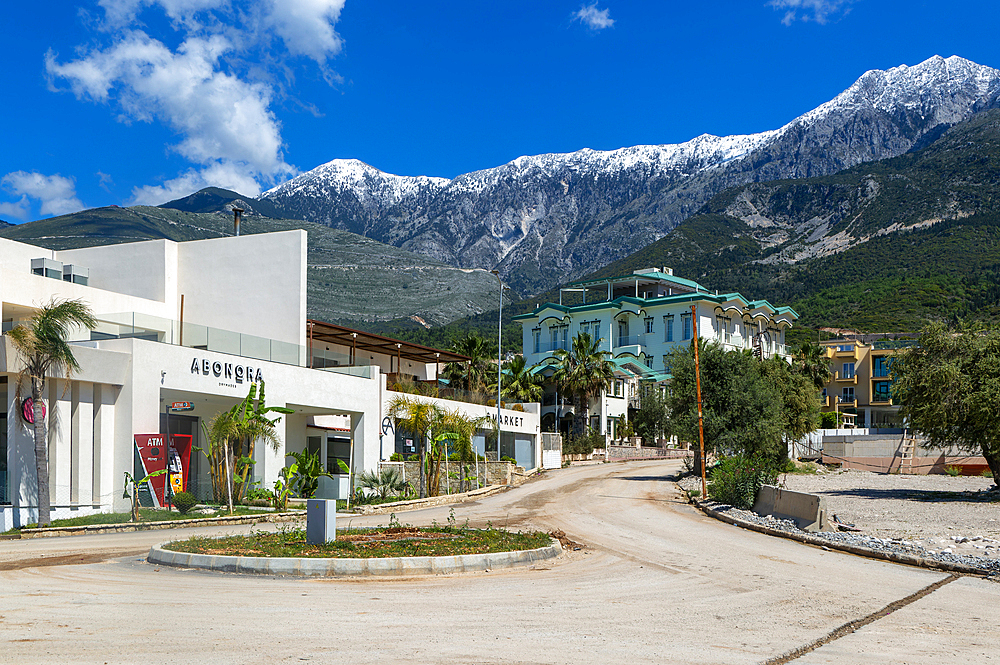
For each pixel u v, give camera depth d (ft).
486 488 142.20
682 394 170.19
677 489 138.92
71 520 83.30
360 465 137.90
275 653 27.02
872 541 64.39
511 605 37.60
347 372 143.84
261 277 141.49
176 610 34.60
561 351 256.52
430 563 48.16
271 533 63.21
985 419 106.42
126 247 146.72
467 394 178.19
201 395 108.99
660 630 32.48
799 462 215.51
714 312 290.56
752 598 40.75
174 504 93.25
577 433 243.40
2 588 40.68
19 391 84.02
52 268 140.15
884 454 206.39
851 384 338.13
